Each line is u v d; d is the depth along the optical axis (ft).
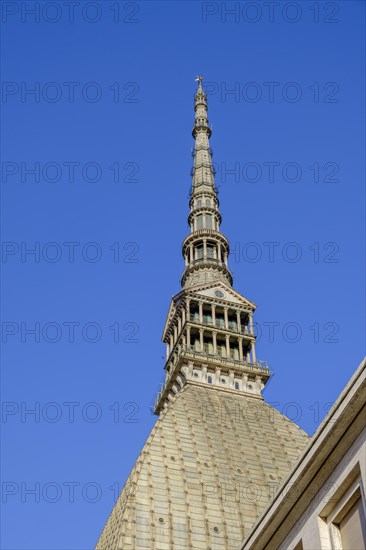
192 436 394.73
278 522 142.92
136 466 366.84
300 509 139.13
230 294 487.20
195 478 367.66
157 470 365.61
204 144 609.42
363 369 126.82
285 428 427.74
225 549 334.65
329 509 133.18
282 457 401.49
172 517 341.82
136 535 327.67
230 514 351.87
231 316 479.82
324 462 134.51
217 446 393.70
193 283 502.79
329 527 132.77
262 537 145.79
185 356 445.78
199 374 444.96
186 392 428.56
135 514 337.31
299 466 138.21
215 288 486.38
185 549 329.31
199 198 563.89
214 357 450.30
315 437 135.13
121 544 321.52
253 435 411.13
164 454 377.09
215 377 445.37
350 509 130.52
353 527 128.88
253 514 355.15
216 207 561.84
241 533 344.08
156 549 324.80
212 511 350.84
